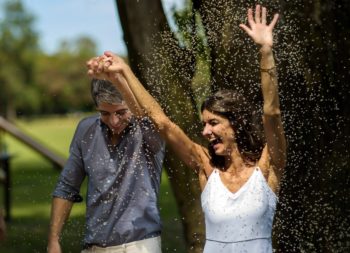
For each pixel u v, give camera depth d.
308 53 4.73
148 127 3.96
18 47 58.38
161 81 4.92
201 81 4.85
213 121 3.63
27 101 54.59
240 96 3.71
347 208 4.79
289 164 4.72
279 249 4.75
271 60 3.58
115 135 3.98
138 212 3.93
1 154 10.98
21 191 12.47
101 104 3.88
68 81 52.84
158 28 4.96
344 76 4.80
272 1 4.62
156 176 4.00
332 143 4.78
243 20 4.59
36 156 22.12
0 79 56.41
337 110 4.78
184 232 5.20
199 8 4.84
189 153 3.83
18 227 9.51
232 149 3.64
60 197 4.14
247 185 3.55
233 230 3.53
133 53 5.04
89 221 4.00
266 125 3.59
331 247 4.76
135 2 4.97
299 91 4.71
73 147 4.11
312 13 4.71
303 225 4.75
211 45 4.76
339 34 4.77
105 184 3.96
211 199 3.61
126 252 3.93
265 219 3.54
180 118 4.85
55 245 4.11
